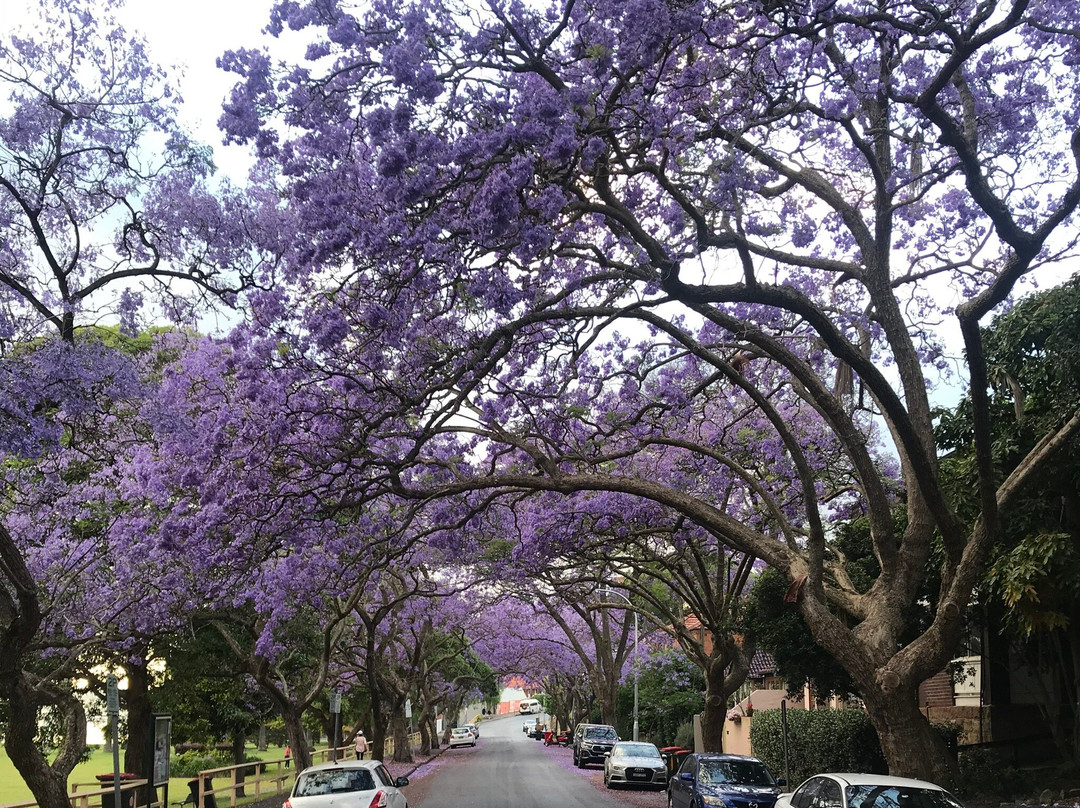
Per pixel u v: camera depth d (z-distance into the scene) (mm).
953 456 18344
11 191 11109
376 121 11109
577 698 63156
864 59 12789
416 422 16391
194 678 24750
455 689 67312
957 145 11969
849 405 18500
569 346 14695
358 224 11648
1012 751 19547
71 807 14766
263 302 13141
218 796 26594
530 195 11938
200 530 14500
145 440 14055
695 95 12648
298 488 15031
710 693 24188
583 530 21422
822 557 13727
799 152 14258
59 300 12188
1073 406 14734
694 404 20344
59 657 20500
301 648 24656
